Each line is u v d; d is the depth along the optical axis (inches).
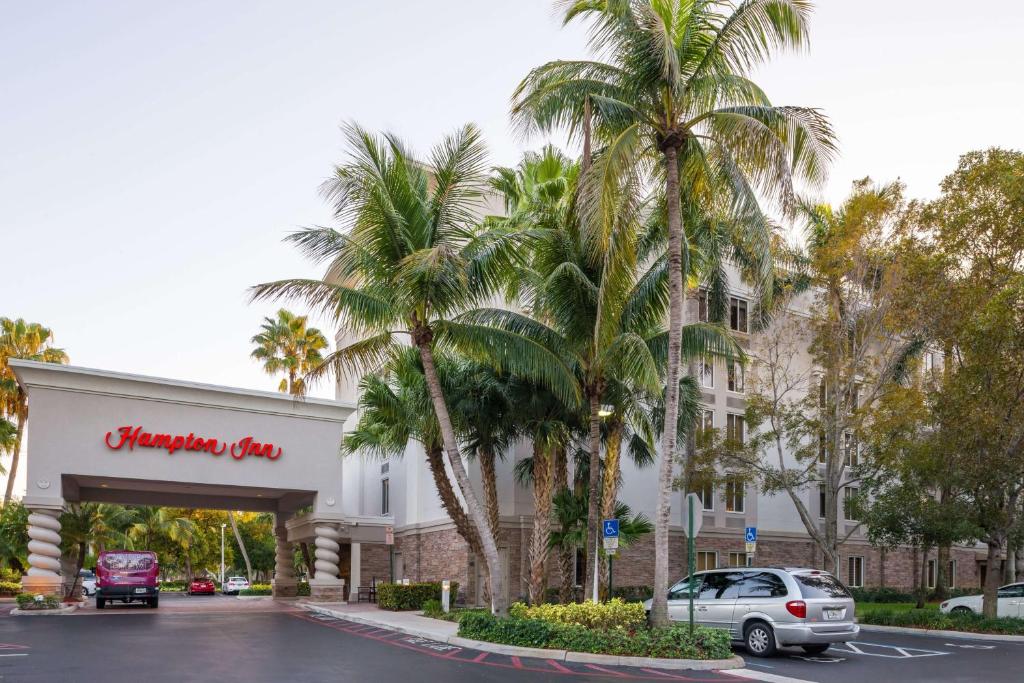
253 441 1159.6
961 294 924.6
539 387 887.7
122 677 490.6
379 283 721.6
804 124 585.3
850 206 1040.8
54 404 1029.8
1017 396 877.2
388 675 502.3
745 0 601.6
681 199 716.7
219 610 1139.3
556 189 928.9
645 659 558.6
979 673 557.0
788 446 1101.1
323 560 1224.2
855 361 1051.9
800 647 703.1
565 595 949.2
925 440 936.3
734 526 1352.1
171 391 1101.1
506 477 1182.9
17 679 481.1
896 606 1347.2
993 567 918.4
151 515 2427.4
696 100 641.6
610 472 897.5
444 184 718.5
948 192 962.1
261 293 695.7
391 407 942.4
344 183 690.2
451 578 1213.1
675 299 621.9
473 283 723.4
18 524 1536.7
